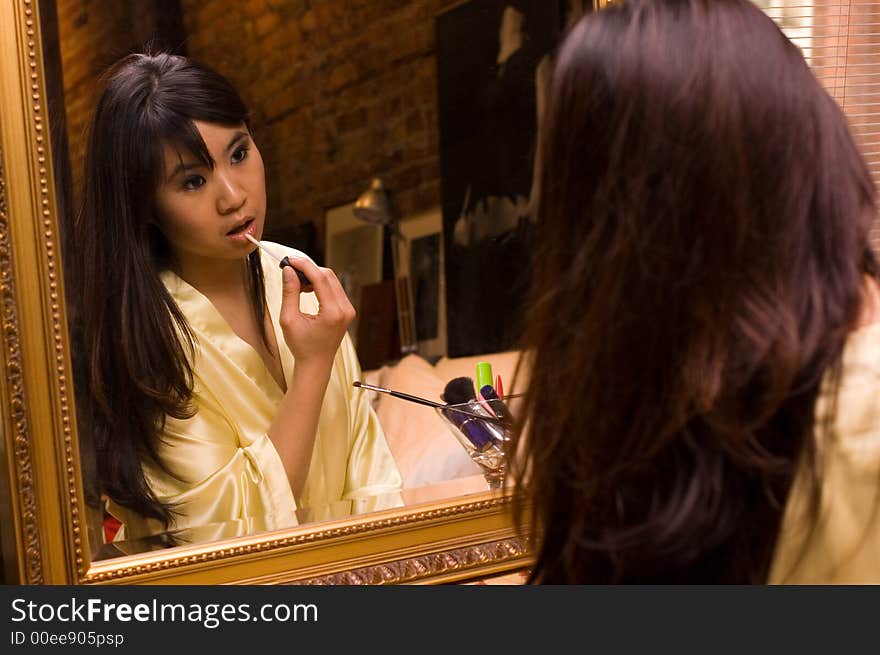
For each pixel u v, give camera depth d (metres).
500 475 1.03
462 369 1.04
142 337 0.85
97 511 0.82
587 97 0.50
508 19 1.07
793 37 1.30
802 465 0.48
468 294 1.05
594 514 0.52
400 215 1.01
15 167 0.76
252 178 0.92
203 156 0.88
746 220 0.47
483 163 1.06
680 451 0.50
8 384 0.76
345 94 0.97
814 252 0.49
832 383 0.48
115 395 0.83
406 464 0.99
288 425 0.93
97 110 0.82
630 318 0.49
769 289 0.47
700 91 0.48
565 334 0.52
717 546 0.50
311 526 0.92
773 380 0.46
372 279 0.99
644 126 0.48
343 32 0.97
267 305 0.93
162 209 0.86
